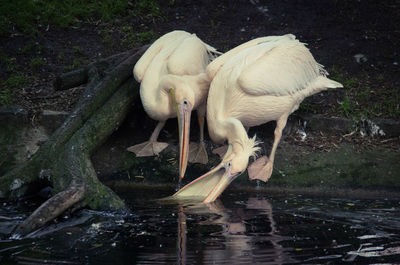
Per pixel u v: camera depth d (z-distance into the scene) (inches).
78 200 341.7
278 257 266.8
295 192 406.3
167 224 319.6
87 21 611.5
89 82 469.7
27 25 588.7
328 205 364.5
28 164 388.2
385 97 497.7
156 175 432.1
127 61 473.4
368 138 461.4
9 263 260.8
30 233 306.0
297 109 479.5
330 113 480.7
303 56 438.9
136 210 350.9
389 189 405.7
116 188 413.4
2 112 466.6
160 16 621.0
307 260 263.4
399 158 435.8
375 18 616.7
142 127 479.2
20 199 378.0
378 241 289.9
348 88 511.5
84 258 266.7
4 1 617.3
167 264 258.2
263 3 645.3
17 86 510.6
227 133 399.9
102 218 333.7
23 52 557.6
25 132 461.1
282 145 456.4
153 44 459.2
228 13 627.2
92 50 566.9
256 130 472.1
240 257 266.7
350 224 319.3
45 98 497.7
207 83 433.1
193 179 427.5
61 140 406.0
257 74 404.5
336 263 259.8
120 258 266.4
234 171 381.4
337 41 579.2
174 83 418.0
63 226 318.0
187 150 418.0
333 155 442.0
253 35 588.7
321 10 630.5
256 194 398.3
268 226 315.0
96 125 426.9
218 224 319.0
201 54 450.0
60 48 569.0
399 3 642.2
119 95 453.7
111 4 631.8
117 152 453.7
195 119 493.4
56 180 371.9
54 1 629.9
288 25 605.9
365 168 426.3
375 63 547.2
